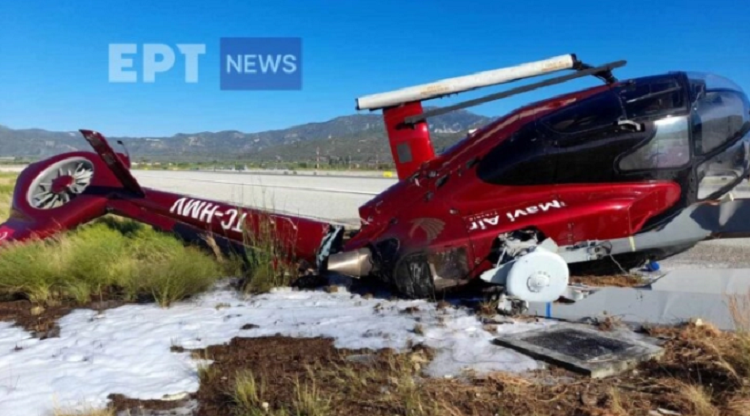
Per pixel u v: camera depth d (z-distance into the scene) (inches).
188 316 231.3
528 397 142.6
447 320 212.7
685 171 226.8
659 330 187.9
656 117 227.1
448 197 253.0
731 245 418.0
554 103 251.8
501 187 241.4
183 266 270.5
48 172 380.8
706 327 181.9
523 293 208.8
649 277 272.5
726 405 132.4
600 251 228.2
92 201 367.6
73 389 155.2
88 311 244.5
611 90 241.4
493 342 184.7
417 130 298.0
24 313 243.6
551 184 234.7
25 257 281.6
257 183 1457.9
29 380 162.6
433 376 158.2
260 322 218.2
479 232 238.1
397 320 214.5
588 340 180.1
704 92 235.5
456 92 297.0
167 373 166.6
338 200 874.8
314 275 291.9
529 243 226.1
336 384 153.5
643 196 226.5
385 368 165.0
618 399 138.7
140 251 329.1
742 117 238.1
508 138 245.0
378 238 267.7
